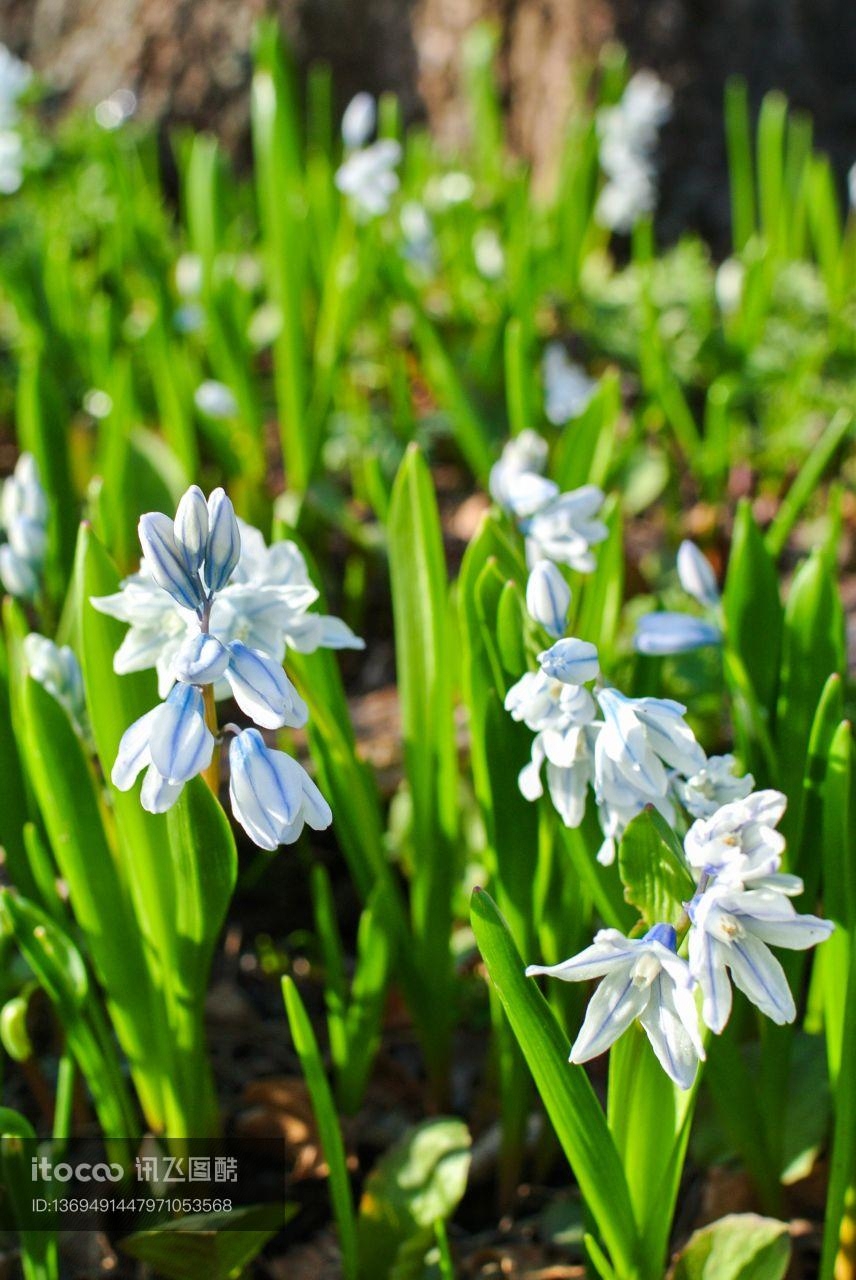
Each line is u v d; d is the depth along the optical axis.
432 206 0.73
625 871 0.24
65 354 0.63
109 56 0.91
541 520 0.30
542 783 0.29
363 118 0.57
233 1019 0.38
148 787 0.24
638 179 0.73
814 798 0.30
